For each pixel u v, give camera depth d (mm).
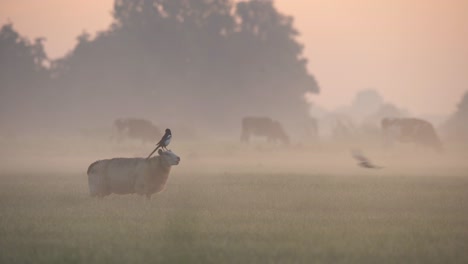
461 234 54594
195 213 64938
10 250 48375
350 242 50938
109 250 47875
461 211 68000
